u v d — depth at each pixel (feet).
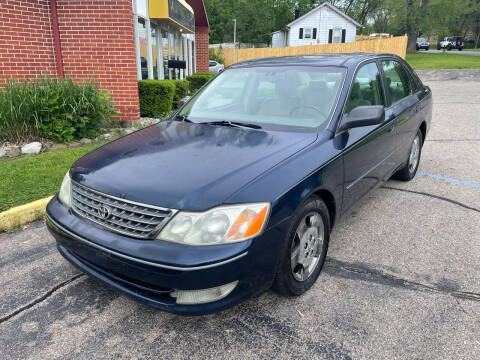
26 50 23.98
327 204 9.97
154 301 7.61
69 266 10.78
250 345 7.89
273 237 7.73
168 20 41.52
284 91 11.73
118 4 24.38
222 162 8.53
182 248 7.13
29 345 7.96
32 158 18.71
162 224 7.30
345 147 10.12
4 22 22.82
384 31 168.14
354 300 9.20
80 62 25.43
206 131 10.64
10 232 12.72
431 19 147.02
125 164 8.85
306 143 9.52
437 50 202.90
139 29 37.01
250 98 12.07
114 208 7.91
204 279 7.05
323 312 8.79
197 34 68.08
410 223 13.21
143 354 7.72
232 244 7.22
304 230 8.93
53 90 21.68
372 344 7.85
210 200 7.33
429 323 8.40
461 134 26.78
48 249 11.66
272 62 13.17
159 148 9.61
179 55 55.47
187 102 13.37
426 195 15.67
